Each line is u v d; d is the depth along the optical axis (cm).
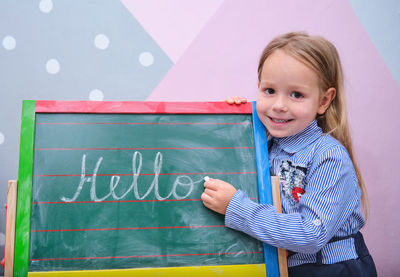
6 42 133
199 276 80
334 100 100
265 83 89
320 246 79
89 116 88
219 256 83
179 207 85
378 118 146
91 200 82
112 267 79
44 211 81
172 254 82
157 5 141
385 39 149
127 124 89
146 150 87
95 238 81
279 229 80
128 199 83
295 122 89
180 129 90
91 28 137
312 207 82
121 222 82
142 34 140
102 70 137
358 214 92
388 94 148
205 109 92
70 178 83
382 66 148
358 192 94
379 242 144
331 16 147
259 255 84
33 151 84
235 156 90
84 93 135
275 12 145
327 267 87
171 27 142
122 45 139
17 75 133
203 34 143
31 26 135
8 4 135
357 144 145
